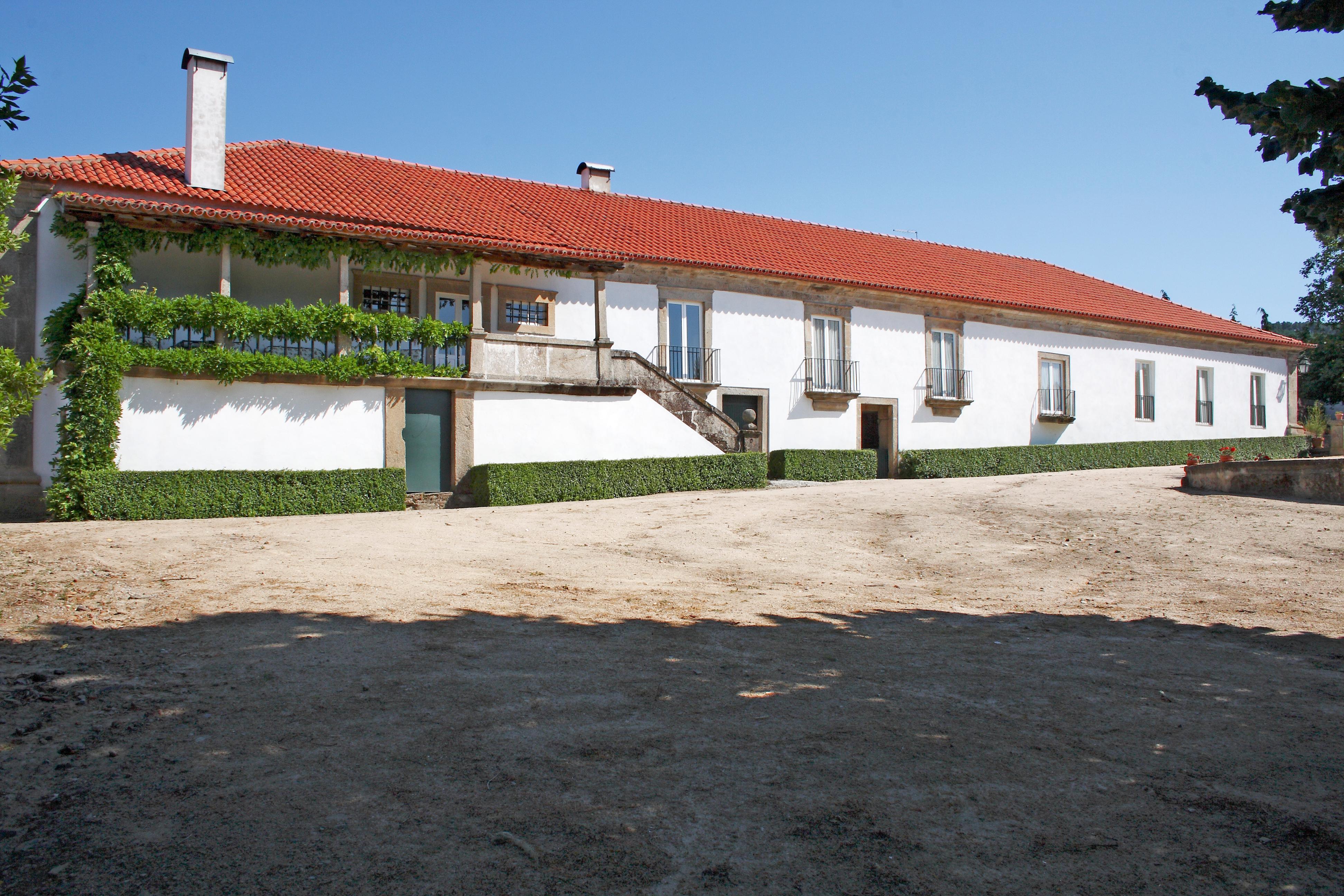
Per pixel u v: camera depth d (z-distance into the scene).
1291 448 31.31
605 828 3.25
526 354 16.97
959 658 5.94
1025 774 3.91
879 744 4.20
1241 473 15.12
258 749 3.86
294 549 9.46
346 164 20.58
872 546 11.18
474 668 5.21
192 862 2.91
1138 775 3.95
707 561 9.90
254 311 14.45
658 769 3.81
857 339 23.28
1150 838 3.33
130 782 3.48
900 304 24.08
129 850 2.96
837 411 22.80
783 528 12.41
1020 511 13.86
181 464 13.97
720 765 3.88
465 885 2.83
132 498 12.96
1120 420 28.58
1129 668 5.81
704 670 5.37
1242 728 4.62
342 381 15.18
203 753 3.80
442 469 16.27
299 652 5.38
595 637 6.09
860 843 3.20
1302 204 4.86
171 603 6.52
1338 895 2.94
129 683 4.66
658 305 20.31
